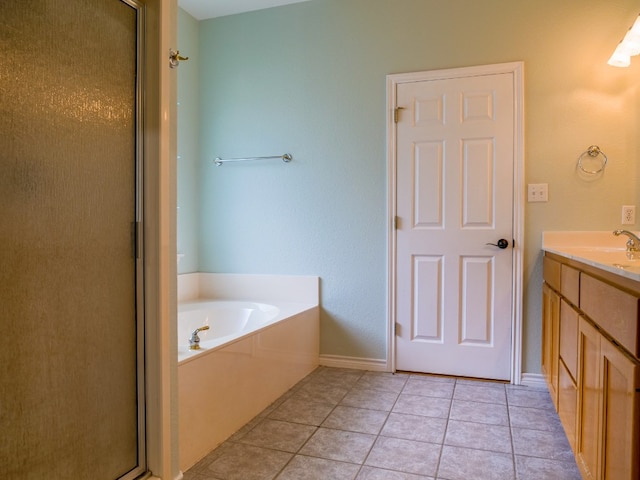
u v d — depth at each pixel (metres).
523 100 2.72
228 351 2.09
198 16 3.38
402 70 2.96
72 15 1.04
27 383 0.94
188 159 3.38
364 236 3.07
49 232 0.99
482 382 2.80
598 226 2.62
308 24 3.17
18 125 0.92
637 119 2.56
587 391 1.48
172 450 1.40
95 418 1.12
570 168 2.66
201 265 3.50
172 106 1.40
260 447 1.99
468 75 2.82
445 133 2.87
